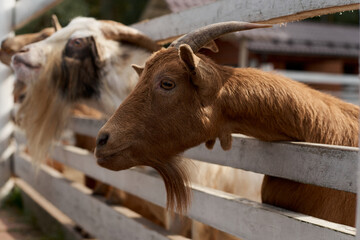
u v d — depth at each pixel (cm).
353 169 243
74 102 502
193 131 277
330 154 256
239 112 287
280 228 269
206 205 333
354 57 1911
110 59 478
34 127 518
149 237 387
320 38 2045
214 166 409
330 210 295
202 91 273
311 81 1337
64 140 615
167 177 298
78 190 531
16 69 497
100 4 2739
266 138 300
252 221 290
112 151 273
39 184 665
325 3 279
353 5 267
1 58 618
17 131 774
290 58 1836
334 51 1856
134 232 411
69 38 488
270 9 321
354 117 312
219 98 282
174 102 274
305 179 272
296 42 1788
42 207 669
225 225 315
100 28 485
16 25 755
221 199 317
